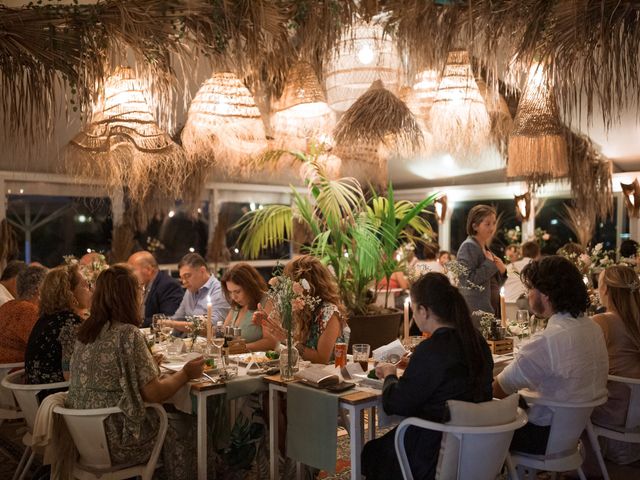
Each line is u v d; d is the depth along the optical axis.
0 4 3.33
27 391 3.02
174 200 6.77
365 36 4.51
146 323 5.23
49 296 3.33
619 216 7.03
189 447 3.12
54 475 2.87
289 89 4.45
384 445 2.61
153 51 3.66
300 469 3.15
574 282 2.82
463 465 2.34
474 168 8.10
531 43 3.36
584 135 6.35
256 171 6.25
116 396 2.81
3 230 6.06
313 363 3.37
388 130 4.50
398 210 5.69
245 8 3.54
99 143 4.05
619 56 3.23
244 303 3.99
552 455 2.73
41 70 3.49
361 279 5.27
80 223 6.82
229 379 3.09
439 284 2.50
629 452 3.47
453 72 4.18
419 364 2.43
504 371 2.90
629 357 3.26
